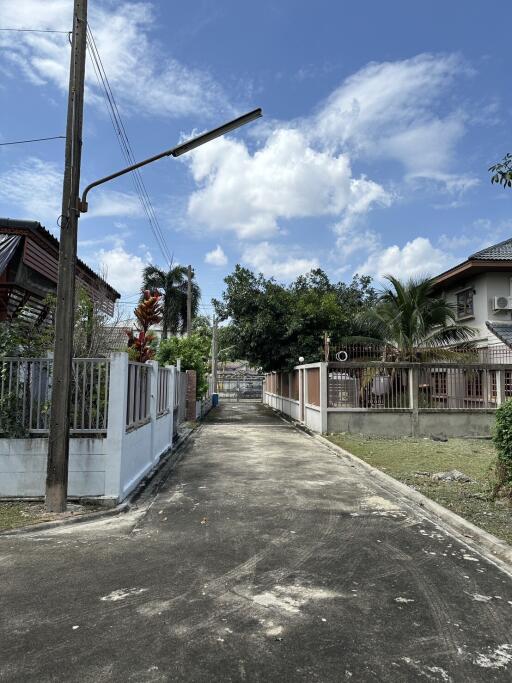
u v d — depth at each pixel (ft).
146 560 15.40
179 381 52.75
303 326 69.51
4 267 26.21
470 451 38.09
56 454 20.57
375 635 10.95
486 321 57.26
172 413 40.34
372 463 32.35
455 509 20.97
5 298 30.25
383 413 48.03
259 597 12.78
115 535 17.95
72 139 21.34
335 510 21.24
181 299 114.93
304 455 36.40
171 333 116.16
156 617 11.73
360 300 87.51
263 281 74.43
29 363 22.66
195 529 18.56
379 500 23.04
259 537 17.57
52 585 13.60
